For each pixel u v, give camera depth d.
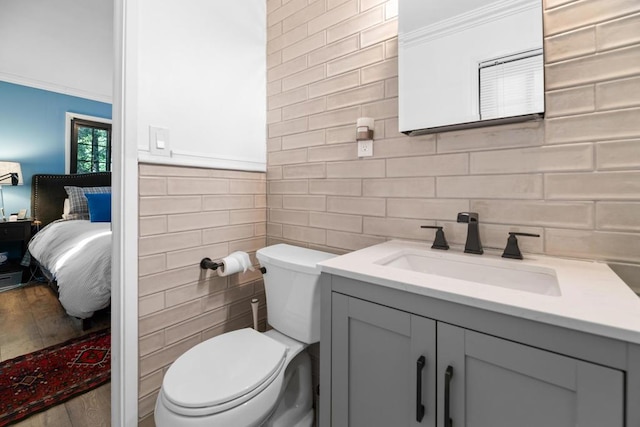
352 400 0.85
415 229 1.20
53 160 3.83
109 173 4.06
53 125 3.83
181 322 1.38
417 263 1.08
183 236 1.38
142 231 1.23
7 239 3.26
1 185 3.40
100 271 2.13
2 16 2.50
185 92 1.38
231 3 1.58
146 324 1.25
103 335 2.17
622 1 0.82
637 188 0.80
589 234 0.87
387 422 0.78
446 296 0.65
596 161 0.86
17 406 1.45
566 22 0.89
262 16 1.75
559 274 0.76
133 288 1.20
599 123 0.85
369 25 1.32
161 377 1.30
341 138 1.42
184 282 1.39
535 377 0.56
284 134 1.68
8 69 3.41
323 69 1.48
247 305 1.69
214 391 0.93
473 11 1.02
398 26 1.18
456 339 0.65
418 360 0.70
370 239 1.33
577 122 0.88
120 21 1.17
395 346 0.76
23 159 3.62
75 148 4.00
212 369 1.04
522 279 0.87
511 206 0.99
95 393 1.58
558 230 0.92
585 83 0.87
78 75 3.60
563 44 0.90
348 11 1.39
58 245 2.62
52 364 1.81
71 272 2.16
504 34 0.96
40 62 3.28
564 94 0.90
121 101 1.17
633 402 0.48
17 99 3.58
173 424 0.88
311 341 1.22
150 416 1.26
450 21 1.06
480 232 1.05
